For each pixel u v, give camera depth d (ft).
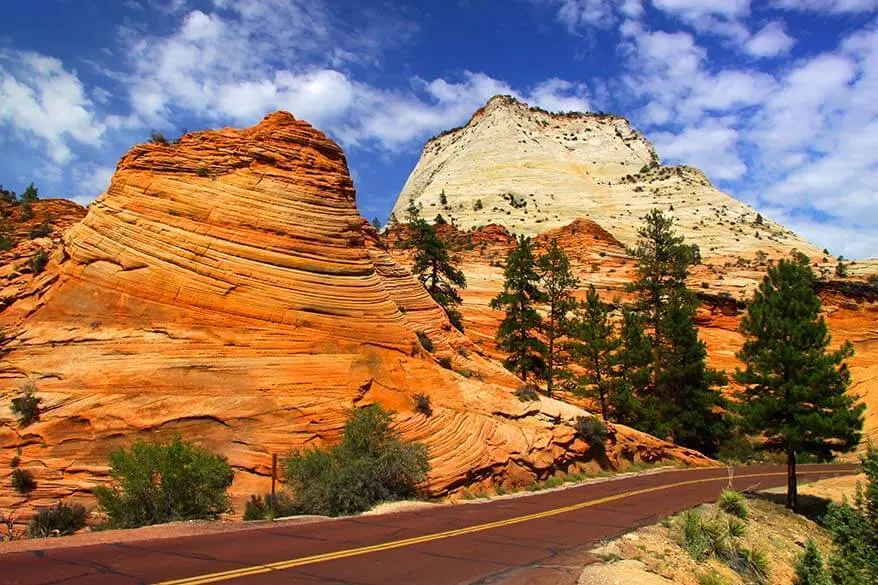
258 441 70.69
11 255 104.99
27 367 75.20
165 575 29.32
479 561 37.01
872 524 61.57
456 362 109.40
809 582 52.34
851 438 87.20
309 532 44.29
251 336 80.38
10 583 27.14
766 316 94.68
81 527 57.06
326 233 91.61
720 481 101.65
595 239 281.54
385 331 89.61
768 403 89.25
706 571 43.45
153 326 79.20
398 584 30.66
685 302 176.45
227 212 88.17
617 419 153.48
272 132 98.32
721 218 495.82
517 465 85.30
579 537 47.14
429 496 69.97
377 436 70.08
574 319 160.15
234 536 41.16
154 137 96.17
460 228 469.98
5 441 67.92
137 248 84.69
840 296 220.23
